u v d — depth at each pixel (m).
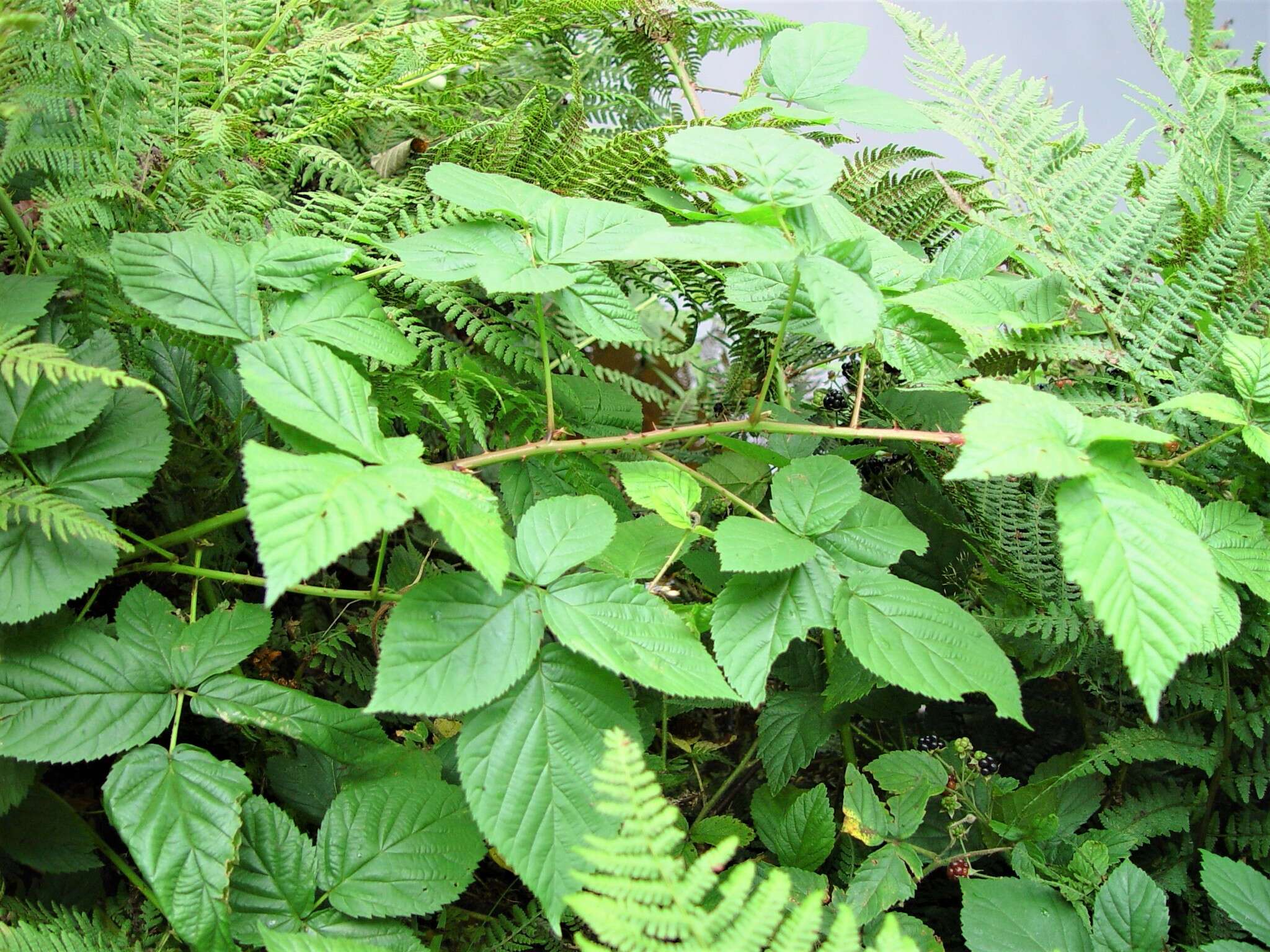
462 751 0.49
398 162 0.72
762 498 0.69
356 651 0.69
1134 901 0.55
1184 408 0.58
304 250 0.54
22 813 0.55
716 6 0.76
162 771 0.50
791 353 0.75
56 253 0.57
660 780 0.65
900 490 0.71
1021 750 0.71
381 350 0.55
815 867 0.60
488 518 0.49
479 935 0.60
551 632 0.53
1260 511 0.60
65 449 0.52
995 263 0.61
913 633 0.53
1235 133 0.73
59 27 0.56
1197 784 0.65
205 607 0.64
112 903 0.56
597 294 0.55
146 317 0.56
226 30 0.68
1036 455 0.48
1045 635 0.62
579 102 0.64
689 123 0.64
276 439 0.63
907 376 0.57
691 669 0.50
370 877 0.52
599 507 0.53
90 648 0.52
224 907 0.49
